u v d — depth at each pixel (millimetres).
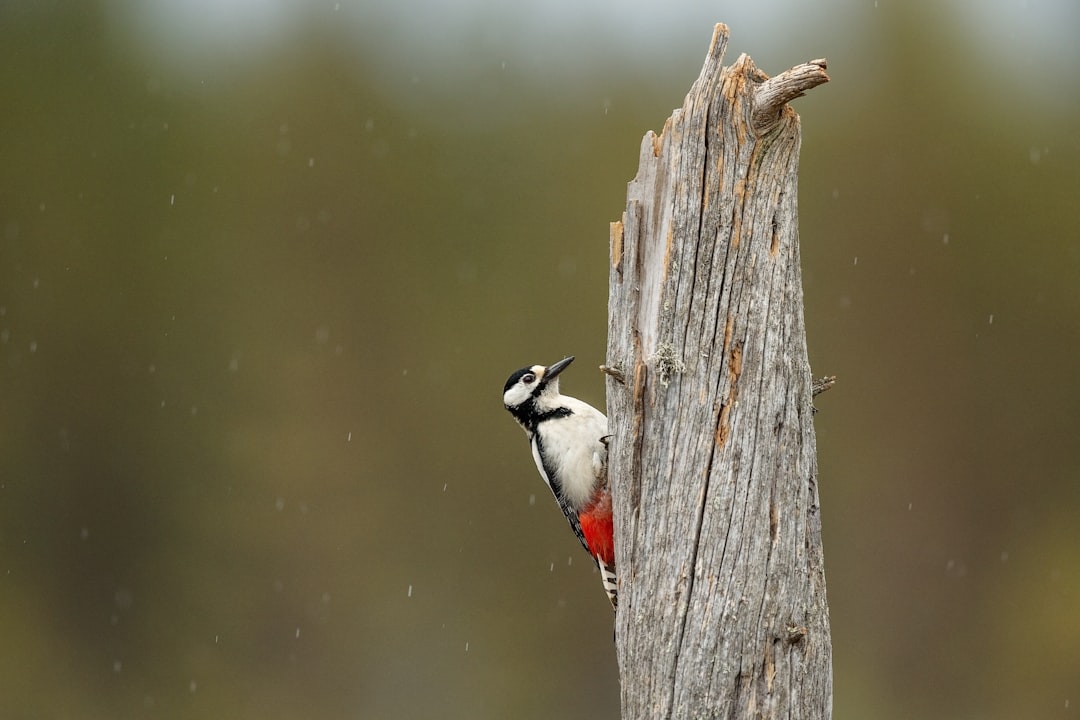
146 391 22859
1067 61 25094
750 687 5629
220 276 23562
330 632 21078
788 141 5879
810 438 5887
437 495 22141
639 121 23656
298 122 24469
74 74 25109
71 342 23203
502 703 20516
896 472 22906
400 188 24156
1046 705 21375
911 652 22234
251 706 20625
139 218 24000
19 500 22375
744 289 5820
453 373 22781
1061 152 24438
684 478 5805
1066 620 22000
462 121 24781
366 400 22750
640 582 5914
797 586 5711
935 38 24125
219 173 24234
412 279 23562
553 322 22875
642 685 5824
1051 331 23391
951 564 22672
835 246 23375
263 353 22828
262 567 21578
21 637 21547
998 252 23562
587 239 23266
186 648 21266
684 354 5863
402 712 20688
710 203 5852
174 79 25219
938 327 23312
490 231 23875
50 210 23953
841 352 23156
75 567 22141
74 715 21016
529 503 22000
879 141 23672
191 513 22016
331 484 21984
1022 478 23125
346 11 25250
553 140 24219
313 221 23938
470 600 21562
